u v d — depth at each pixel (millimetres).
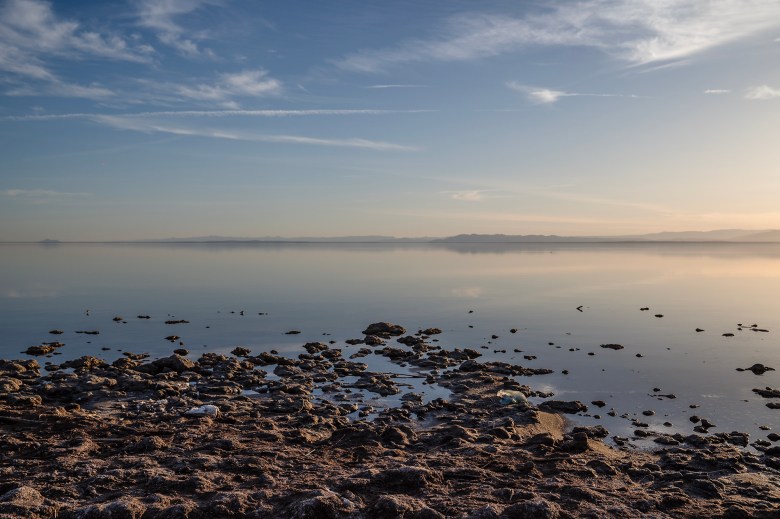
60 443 18547
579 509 14125
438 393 26781
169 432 19984
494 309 56500
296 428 20844
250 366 31688
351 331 44219
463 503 14320
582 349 37062
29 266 127938
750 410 24078
